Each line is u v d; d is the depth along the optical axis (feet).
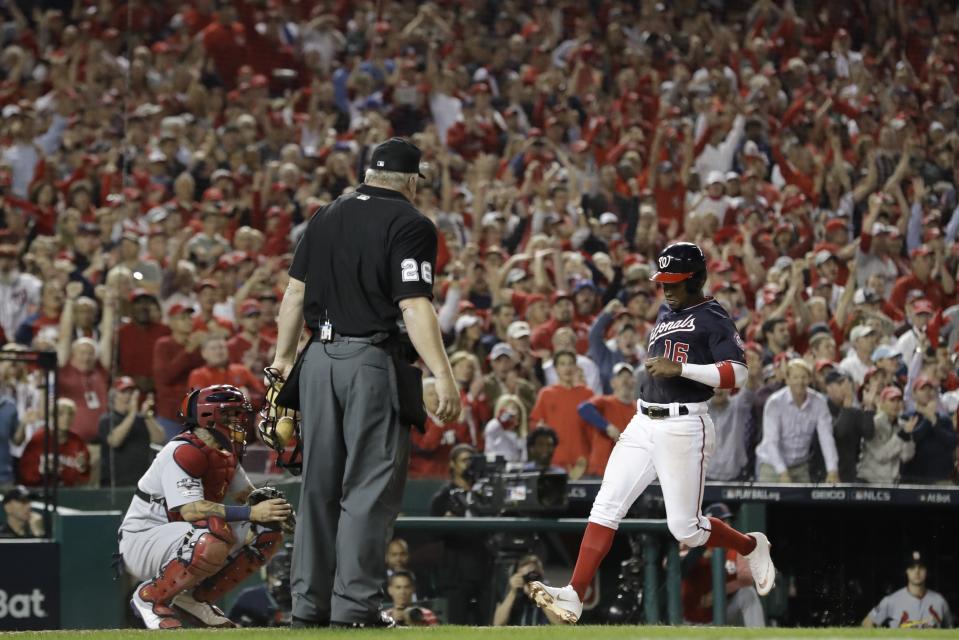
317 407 44.11
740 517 99.14
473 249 117.50
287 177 126.00
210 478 65.36
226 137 129.49
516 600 85.35
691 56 147.74
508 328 110.52
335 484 44.37
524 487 84.43
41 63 153.58
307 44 138.00
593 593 92.27
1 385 98.02
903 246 129.90
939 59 150.61
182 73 132.87
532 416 100.37
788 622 101.86
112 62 146.92
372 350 43.78
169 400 99.60
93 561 89.61
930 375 114.42
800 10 150.30
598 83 144.77
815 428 101.45
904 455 104.58
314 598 44.45
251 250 119.75
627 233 131.54
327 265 44.57
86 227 121.29
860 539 104.47
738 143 140.77
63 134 142.92
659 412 55.98
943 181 141.38
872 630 45.78
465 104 138.41
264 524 66.28
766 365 106.93
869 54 149.18
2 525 93.20
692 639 39.63
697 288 56.80
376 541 43.24
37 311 114.83
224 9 135.13
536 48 144.87
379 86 137.49
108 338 102.83
